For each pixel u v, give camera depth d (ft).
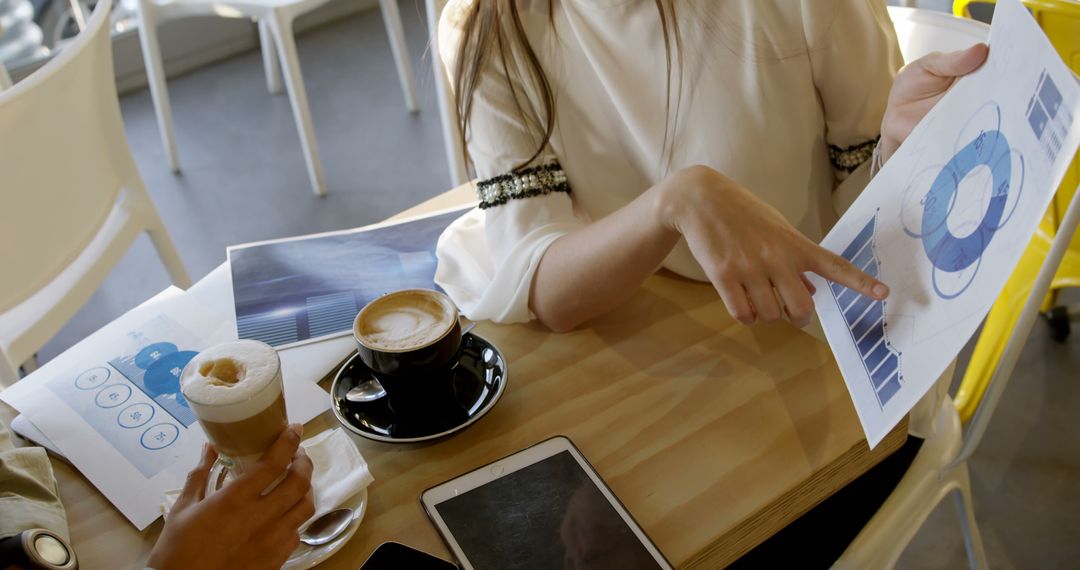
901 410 1.89
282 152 9.77
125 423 2.67
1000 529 5.12
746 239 2.31
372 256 3.35
